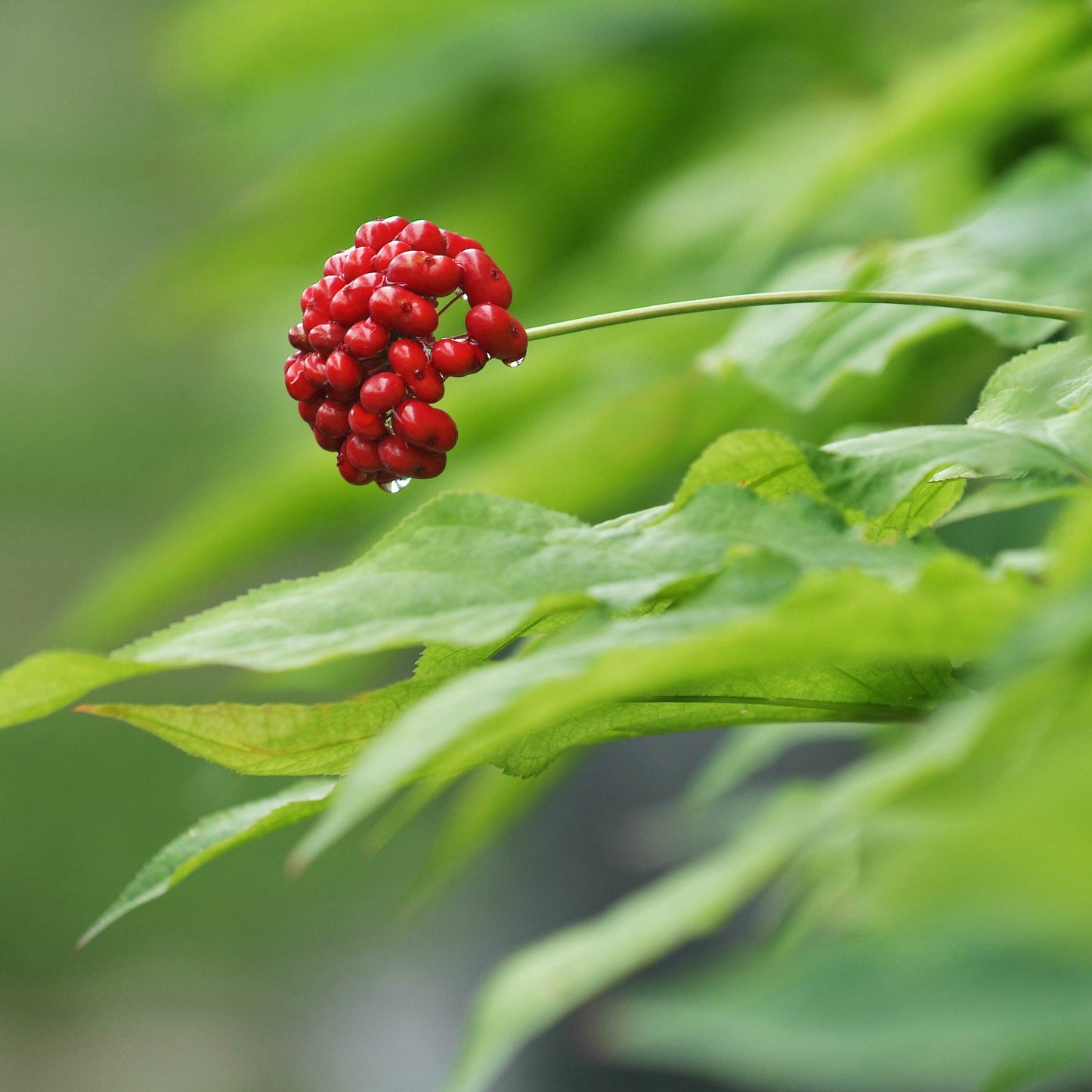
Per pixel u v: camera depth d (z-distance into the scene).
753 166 1.63
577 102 1.80
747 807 1.11
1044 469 0.87
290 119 1.96
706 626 0.83
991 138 1.30
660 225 1.65
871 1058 0.66
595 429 1.20
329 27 1.80
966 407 1.10
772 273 1.46
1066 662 0.80
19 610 5.49
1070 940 0.66
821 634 0.82
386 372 0.91
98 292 6.41
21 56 6.45
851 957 0.70
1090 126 1.29
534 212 1.89
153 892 0.86
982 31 1.28
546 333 0.92
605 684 0.82
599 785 2.78
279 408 2.38
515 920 3.14
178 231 6.37
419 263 0.90
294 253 1.93
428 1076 3.15
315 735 0.86
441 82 1.78
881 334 0.98
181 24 1.83
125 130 6.45
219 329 3.07
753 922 2.22
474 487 1.27
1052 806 0.61
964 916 0.65
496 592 0.85
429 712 0.81
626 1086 2.13
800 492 0.87
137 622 1.67
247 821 0.86
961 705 0.81
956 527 1.08
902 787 0.80
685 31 1.71
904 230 1.50
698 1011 0.71
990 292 0.98
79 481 5.62
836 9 1.65
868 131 1.10
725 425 1.20
